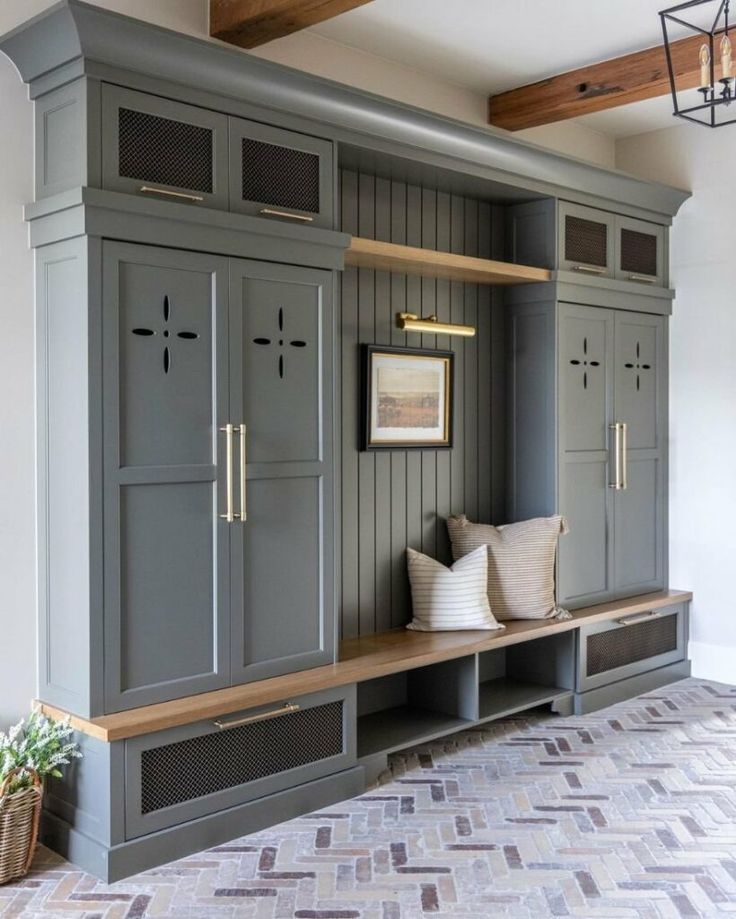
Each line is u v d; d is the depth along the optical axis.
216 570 3.16
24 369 3.05
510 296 4.74
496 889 2.79
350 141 3.58
